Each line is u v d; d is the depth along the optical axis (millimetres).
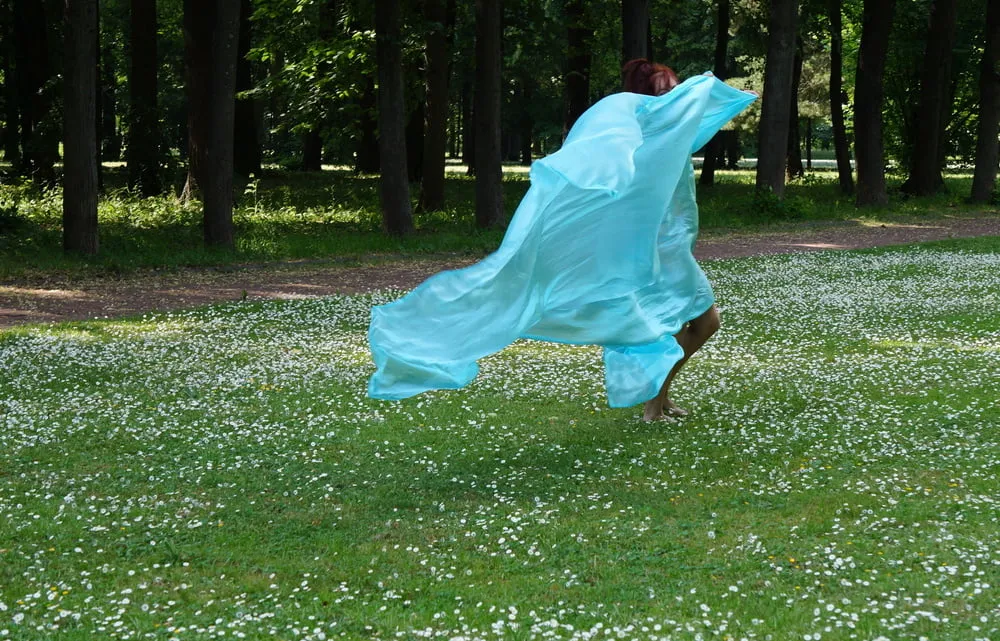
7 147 48625
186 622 5203
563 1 38031
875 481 7469
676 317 8664
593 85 54625
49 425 9250
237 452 8484
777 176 32781
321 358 12297
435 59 30844
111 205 29609
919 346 12883
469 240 24516
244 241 23344
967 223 32031
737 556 6055
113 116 61156
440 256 22797
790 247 25859
